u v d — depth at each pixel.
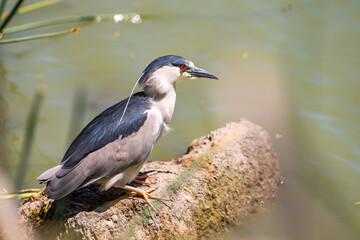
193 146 11.30
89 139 8.80
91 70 15.34
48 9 17.53
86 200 8.78
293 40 16.83
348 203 10.88
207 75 10.44
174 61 10.23
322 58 16.08
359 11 18.05
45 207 8.72
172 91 10.25
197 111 14.12
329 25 17.41
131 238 8.50
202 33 17.05
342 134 13.39
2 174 10.88
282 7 18.27
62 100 14.09
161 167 10.12
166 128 10.00
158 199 9.06
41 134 12.80
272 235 9.90
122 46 16.39
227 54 16.20
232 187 10.03
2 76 14.78
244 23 17.52
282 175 11.69
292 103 14.43
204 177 9.70
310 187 11.38
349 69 15.67
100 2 18.20
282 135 13.30
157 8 18.12
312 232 10.02
